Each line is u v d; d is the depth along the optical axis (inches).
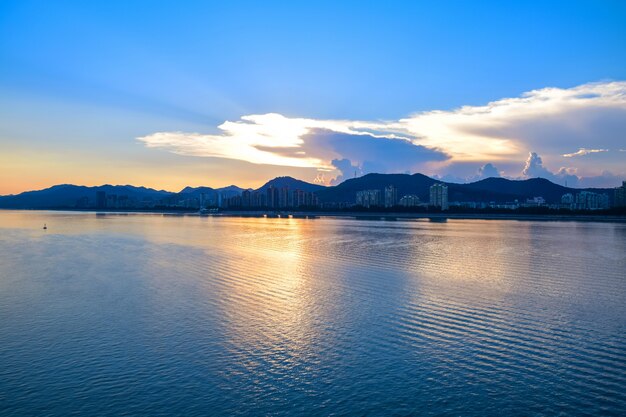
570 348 1046.4
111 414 793.6
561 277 1895.9
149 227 5620.1
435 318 1285.7
